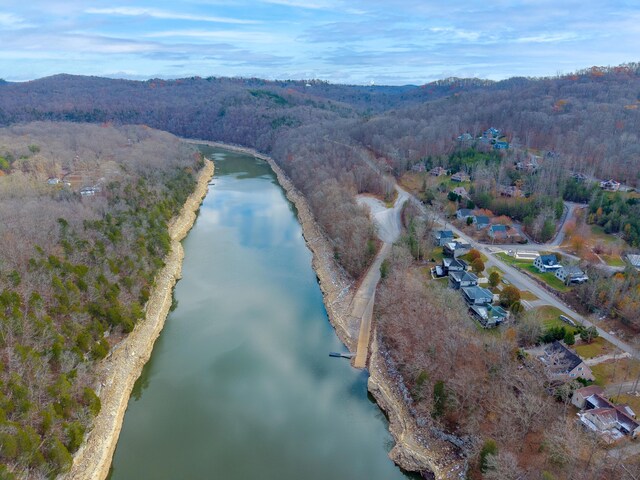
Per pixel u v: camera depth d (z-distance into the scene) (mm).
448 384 60594
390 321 78750
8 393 53688
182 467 56406
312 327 87062
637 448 49000
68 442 53406
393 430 62219
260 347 80688
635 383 59219
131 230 100625
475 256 95875
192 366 75375
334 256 110438
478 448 53531
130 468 56156
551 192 127375
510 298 78812
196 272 108250
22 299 68875
